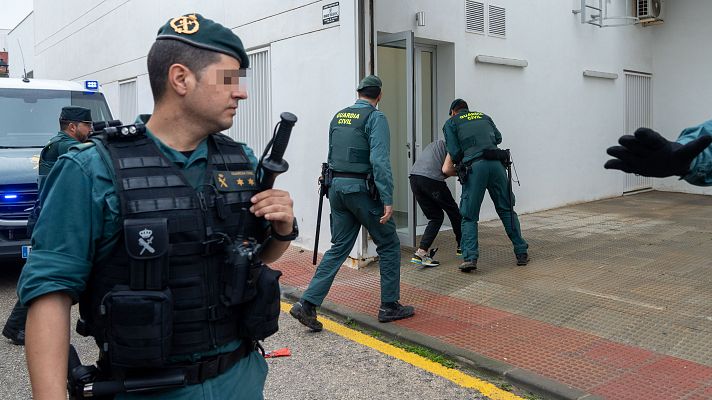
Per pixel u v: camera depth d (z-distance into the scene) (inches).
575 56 406.3
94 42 530.6
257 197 73.2
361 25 259.0
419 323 191.9
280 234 75.9
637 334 174.1
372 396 146.1
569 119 404.8
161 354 63.5
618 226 334.0
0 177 237.0
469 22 334.3
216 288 69.0
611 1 429.4
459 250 269.7
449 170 245.8
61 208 64.2
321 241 286.2
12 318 182.2
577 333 177.5
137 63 451.8
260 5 317.4
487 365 157.6
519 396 144.9
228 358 71.0
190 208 67.4
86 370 69.5
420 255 256.4
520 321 189.5
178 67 68.3
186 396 68.0
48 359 62.3
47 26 665.6
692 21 452.1
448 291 223.3
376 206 186.9
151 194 65.9
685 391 139.0
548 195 393.1
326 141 278.8
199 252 67.6
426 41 319.6
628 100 454.0
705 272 233.8
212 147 73.9
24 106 283.7
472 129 237.0
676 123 466.9
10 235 239.8
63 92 295.7
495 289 221.9
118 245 65.7
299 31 290.5
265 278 72.1
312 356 172.1
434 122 335.9
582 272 239.6
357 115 187.8
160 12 411.8
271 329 72.7
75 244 63.9
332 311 208.7
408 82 272.7
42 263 63.2
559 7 391.2
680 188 474.6
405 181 340.8
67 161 65.6
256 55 328.2
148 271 63.6
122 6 469.1
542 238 305.4
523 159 372.5
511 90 361.1
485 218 352.8
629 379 146.1
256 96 331.3
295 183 301.3
